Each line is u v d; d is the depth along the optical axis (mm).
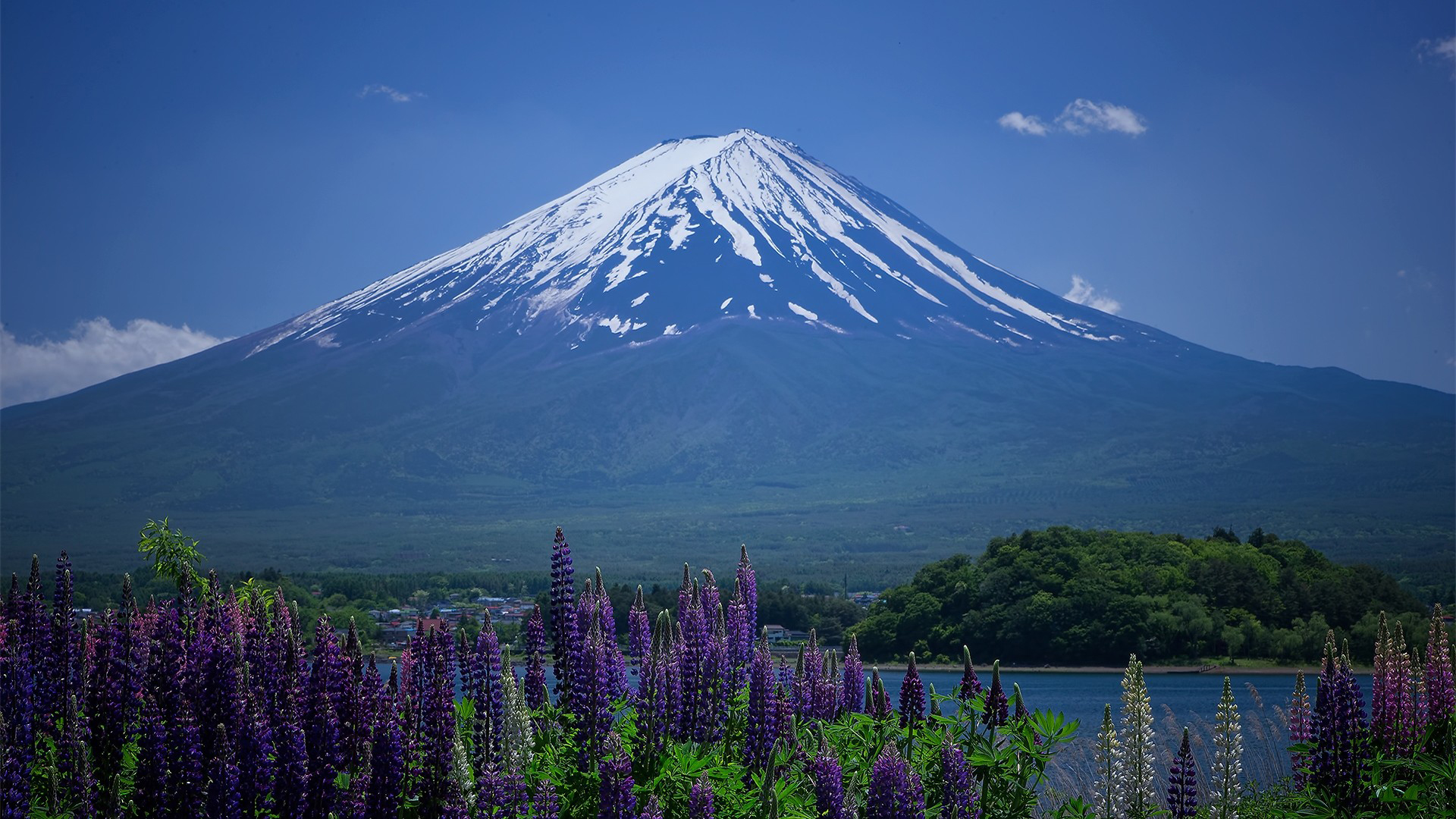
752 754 16469
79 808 14188
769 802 13711
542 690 17203
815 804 14703
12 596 16531
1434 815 17203
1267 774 21656
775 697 16672
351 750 15117
